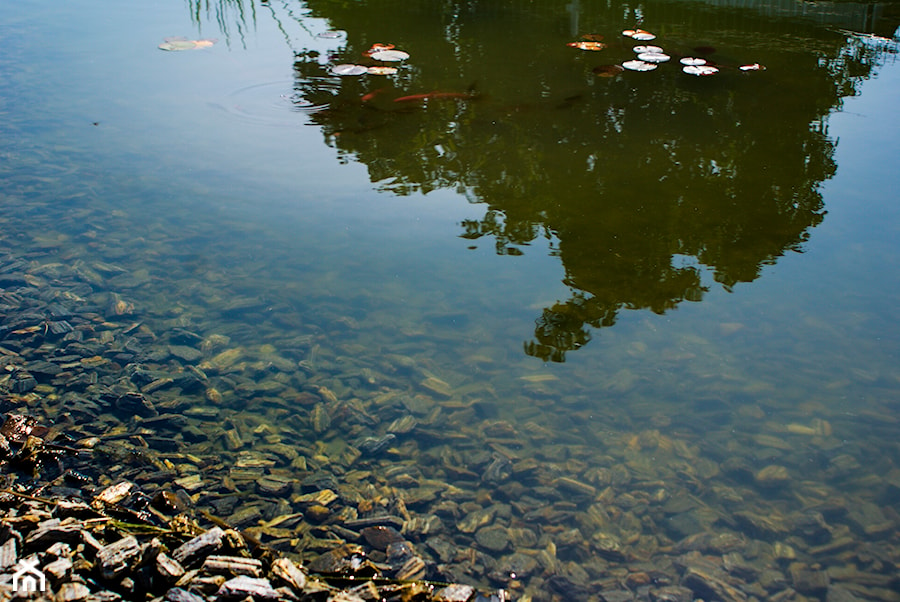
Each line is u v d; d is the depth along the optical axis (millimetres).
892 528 3760
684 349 4984
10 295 5324
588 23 12094
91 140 7805
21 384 4492
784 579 3496
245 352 4965
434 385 4742
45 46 10766
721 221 6242
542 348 5027
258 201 6715
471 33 11523
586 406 4570
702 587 3439
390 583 3258
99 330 5070
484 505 3871
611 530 3746
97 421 4270
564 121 8273
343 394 4648
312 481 3945
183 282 5629
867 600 3389
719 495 3973
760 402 4566
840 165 7219
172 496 3715
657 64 10070
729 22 12141
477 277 5711
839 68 9961
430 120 8367
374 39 11203
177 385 4637
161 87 9320
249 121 8375
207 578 3076
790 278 5586
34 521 3359
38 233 6117
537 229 6188
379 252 6020
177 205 6641
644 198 6605
